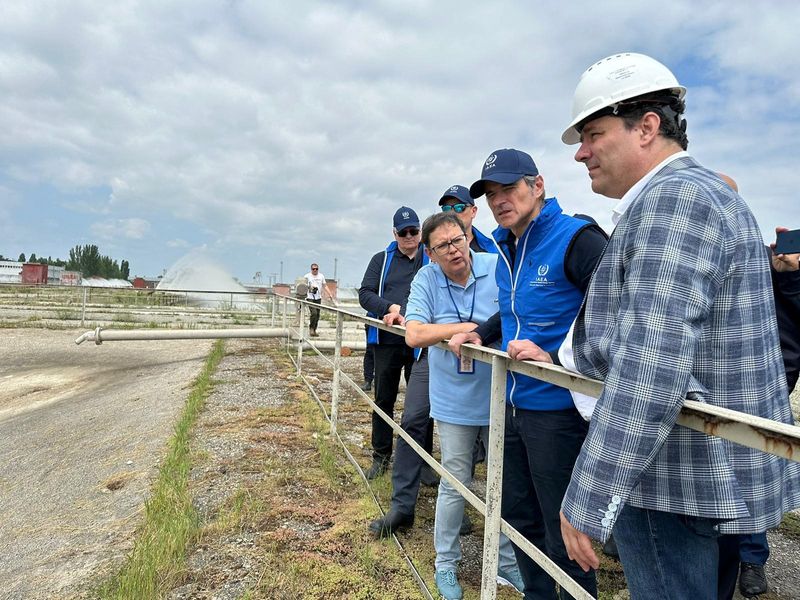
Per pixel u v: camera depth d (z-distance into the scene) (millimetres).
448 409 2582
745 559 2760
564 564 1994
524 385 2010
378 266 4438
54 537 3385
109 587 2562
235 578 2629
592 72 1448
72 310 15234
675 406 1074
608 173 1440
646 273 1142
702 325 1130
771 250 2643
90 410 6965
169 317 15156
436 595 2543
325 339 12320
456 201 3588
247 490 3637
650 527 1247
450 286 2809
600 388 1328
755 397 1140
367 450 4621
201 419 5480
